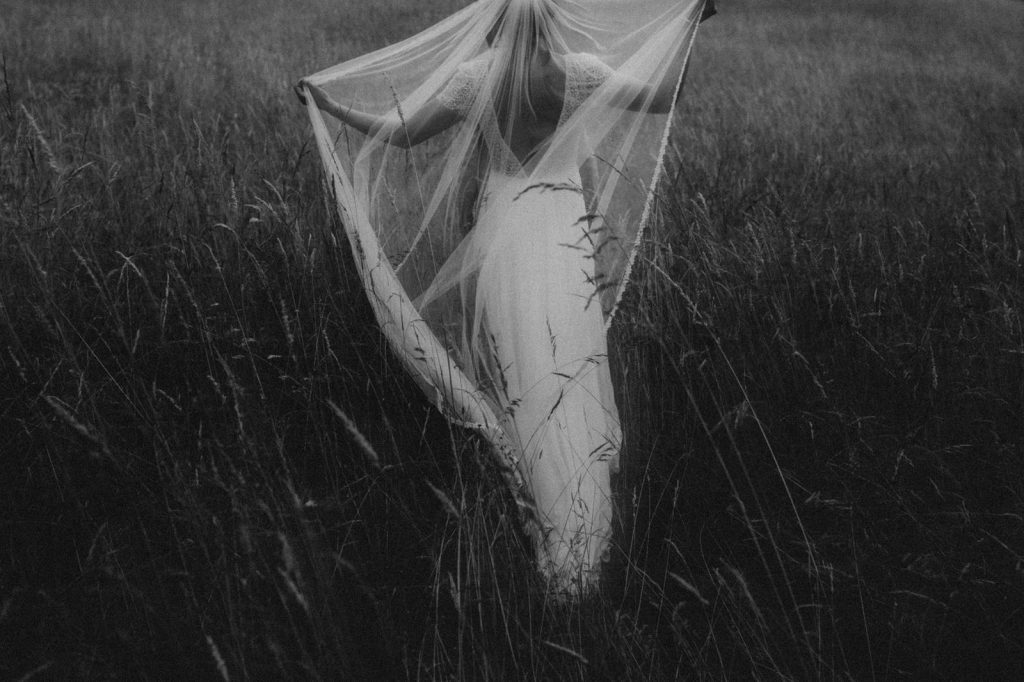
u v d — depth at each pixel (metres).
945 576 2.56
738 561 2.76
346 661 2.16
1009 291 3.71
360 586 2.48
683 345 3.30
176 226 3.69
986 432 3.19
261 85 7.68
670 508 2.95
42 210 3.75
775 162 5.94
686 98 8.71
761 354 3.42
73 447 2.82
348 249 3.47
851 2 16.03
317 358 3.17
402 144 2.82
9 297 3.25
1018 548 2.71
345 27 11.36
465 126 2.77
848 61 11.37
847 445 3.04
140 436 2.98
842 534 2.83
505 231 2.77
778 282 3.78
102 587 2.48
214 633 2.28
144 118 5.56
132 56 8.47
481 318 2.84
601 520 2.72
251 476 2.69
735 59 11.09
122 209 4.01
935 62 11.77
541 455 2.66
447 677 2.23
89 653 2.29
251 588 2.40
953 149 7.27
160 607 2.40
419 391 3.19
